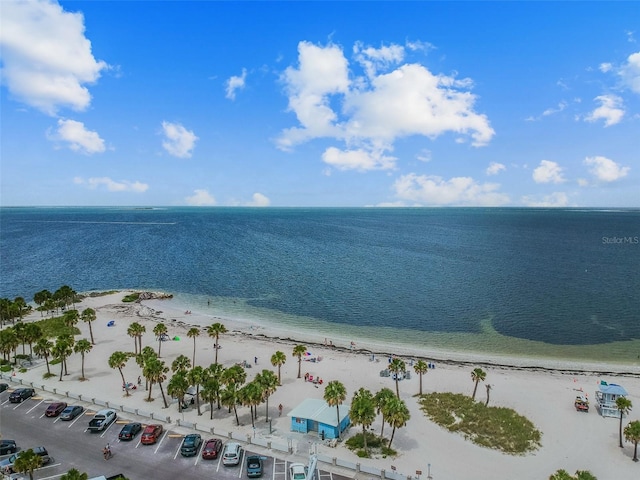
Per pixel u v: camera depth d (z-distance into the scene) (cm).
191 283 17262
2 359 8838
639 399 7256
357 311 13212
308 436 5794
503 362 9219
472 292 15250
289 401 7025
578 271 18825
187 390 7081
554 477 4094
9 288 16725
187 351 9619
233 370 6462
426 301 14175
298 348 8119
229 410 6272
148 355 7394
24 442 5369
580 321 12050
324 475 4719
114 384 7644
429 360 9131
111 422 5938
